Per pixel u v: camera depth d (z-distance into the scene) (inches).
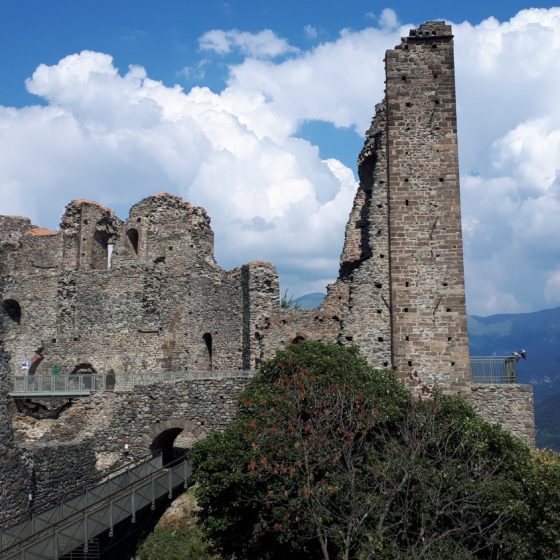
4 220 2861.7
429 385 1663.4
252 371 2057.1
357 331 1802.4
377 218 1839.3
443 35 1764.3
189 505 1685.5
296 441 1229.1
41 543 1293.1
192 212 2628.0
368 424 1242.6
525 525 1225.4
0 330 1483.8
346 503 1181.1
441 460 1240.8
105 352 2578.7
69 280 2642.7
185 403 1856.5
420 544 1180.5
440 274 1697.8
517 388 1656.0
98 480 1620.3
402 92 1755.7
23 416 2028.8
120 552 1676.9
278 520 1216.8
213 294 2549.2
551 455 1381.6
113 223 2773.1
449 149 1734.7
